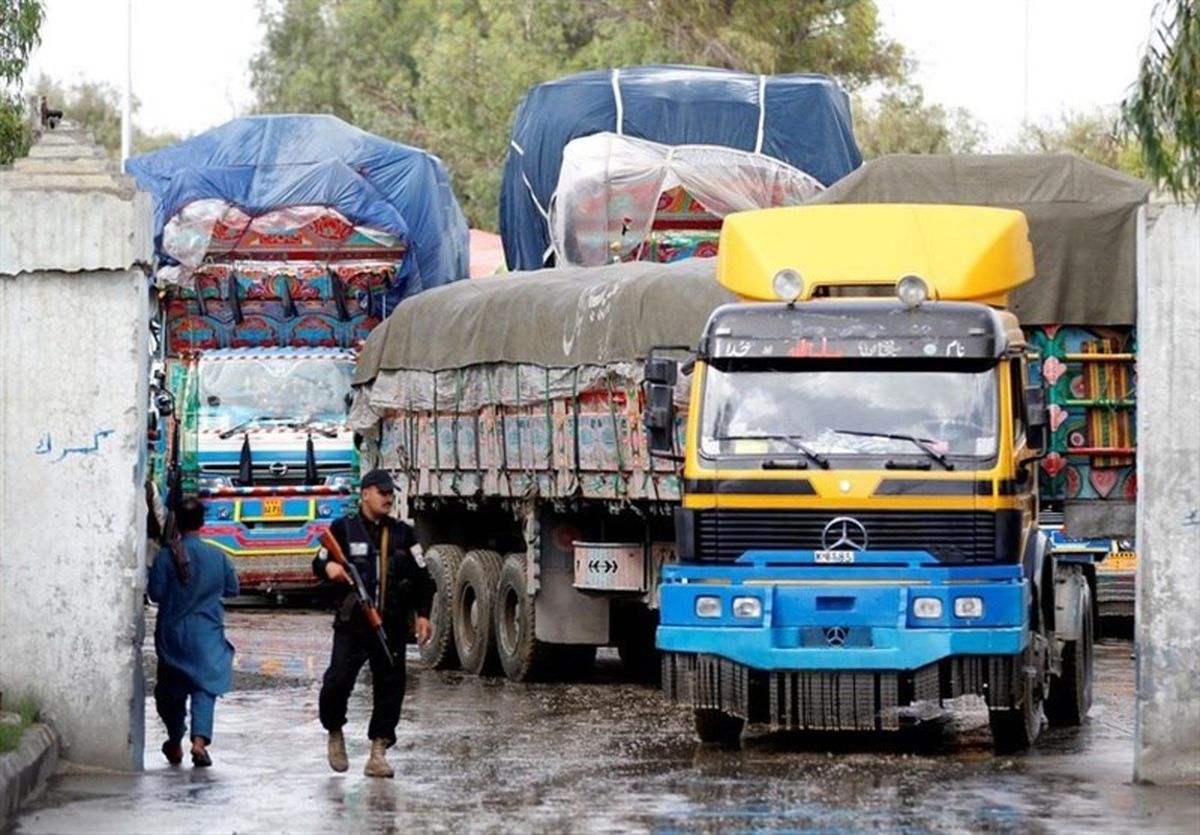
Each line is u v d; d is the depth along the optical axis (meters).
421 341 36.59
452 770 23.05
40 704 22.61
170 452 46.81
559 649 33.56
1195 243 21.55
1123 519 27.67
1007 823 19.34
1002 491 24.02
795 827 19.20
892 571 24.02
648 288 29.44
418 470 37.09
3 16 27.27
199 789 21.59
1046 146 82.69
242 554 46.94
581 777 22.45
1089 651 28.30
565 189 39.28
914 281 24.59
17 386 22.62
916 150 84.12
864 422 24.33
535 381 32.28
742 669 24.17
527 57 86.69
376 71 102.75
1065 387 27.70
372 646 22.53
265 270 47.56
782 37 82.94
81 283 22.64
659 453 25.05
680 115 43.53
